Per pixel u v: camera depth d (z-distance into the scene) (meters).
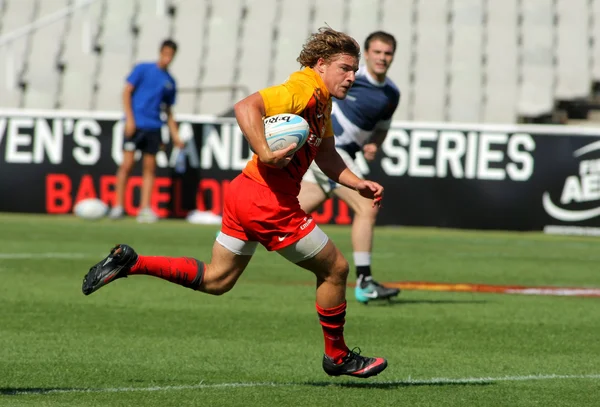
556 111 74.81
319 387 17.12
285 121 15.48
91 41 77.69
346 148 29.25
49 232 49.56
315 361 19.69
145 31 77.81
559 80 74.25
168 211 60.00
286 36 76.75
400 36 75.88
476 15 76.94
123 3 79.31
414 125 58.47
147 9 78.88
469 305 28.81
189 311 26.19
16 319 24.08
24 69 76.75
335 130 29.09
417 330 23.97
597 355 21.05
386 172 58.69
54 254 39.56
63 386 16.72
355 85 28.64
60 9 80.12
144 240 46.41
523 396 16.62
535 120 74.06
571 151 57.56
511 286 34.06
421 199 58.47
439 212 58.44
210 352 20.39
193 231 52.25
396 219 58.75
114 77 75.81
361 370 16.92
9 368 18.19
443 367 19.33
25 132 60.75
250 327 23.78
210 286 16.77
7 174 60.88
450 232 57.34
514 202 57.94
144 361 19.22
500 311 27.70
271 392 16.56
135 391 16.39
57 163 60.53
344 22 77.00
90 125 60.28
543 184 57.75
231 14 78.12
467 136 58.19
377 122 29.33
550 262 42.62
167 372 18.19
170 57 55.28
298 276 35.19
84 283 16.03
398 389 17.06
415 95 73.06
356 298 29.38
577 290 33.28
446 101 72.88
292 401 15.86
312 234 16.05
